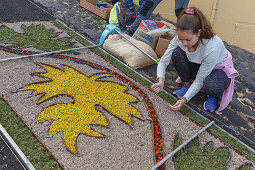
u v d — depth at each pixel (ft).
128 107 8.67
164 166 6.59
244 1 14.29
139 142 7.31
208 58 7.98
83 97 8.75
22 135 6.90
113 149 6.91
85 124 7.63
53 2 17.70
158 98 9.53
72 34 13.60
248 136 8.61
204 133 8.18
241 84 11.68
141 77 10.80
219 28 15.84
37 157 6.30
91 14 17.02
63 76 9.71
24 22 13.79
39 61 10.44
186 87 10.00
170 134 7.86
